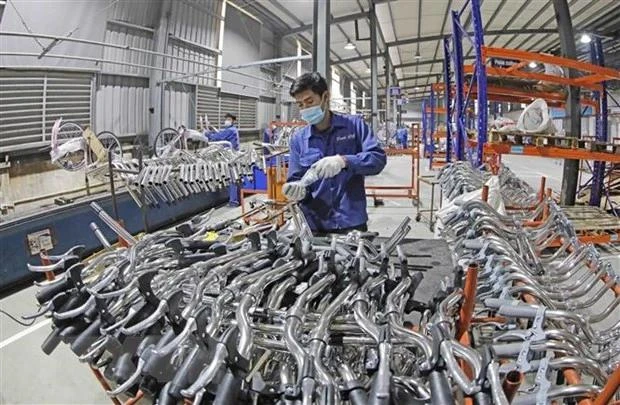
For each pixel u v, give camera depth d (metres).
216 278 1.24
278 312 1.11
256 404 0.86
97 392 2.40
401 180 10.37
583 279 1.66
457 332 1.21
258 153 5.66
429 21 12.92
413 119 29.11
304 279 1.30
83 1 5.11
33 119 4.79
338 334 1.07
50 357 2.75
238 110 10.14
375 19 11.33
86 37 5.30
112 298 1.15
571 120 5.11
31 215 3.93
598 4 10.53
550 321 1.21
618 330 1.33
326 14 5.79
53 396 2.37
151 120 6.86
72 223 4.25
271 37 11.56
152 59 6.71
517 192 3.90
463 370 0.86
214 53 8.54
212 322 1.00
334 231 2.26
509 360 1.05
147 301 1.08
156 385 0.91
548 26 13.27
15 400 2.34
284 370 0.98
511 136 3.84
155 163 4.23
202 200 6.81
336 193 2.25
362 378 0.94
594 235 4.29
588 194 6.38
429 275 1.65
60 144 4.42
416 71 21.86
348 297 1.16
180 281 1.23
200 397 0.81
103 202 4.70
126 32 6.10
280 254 1.43
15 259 3.72
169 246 1.49
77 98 5.43
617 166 6.31
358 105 24.56
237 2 9.23
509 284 1.50
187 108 7.92
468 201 2.19
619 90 12.11
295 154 2.39
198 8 7.57
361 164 2.10
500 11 11.76
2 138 4.43
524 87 5.58
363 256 1.41
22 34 3.83
